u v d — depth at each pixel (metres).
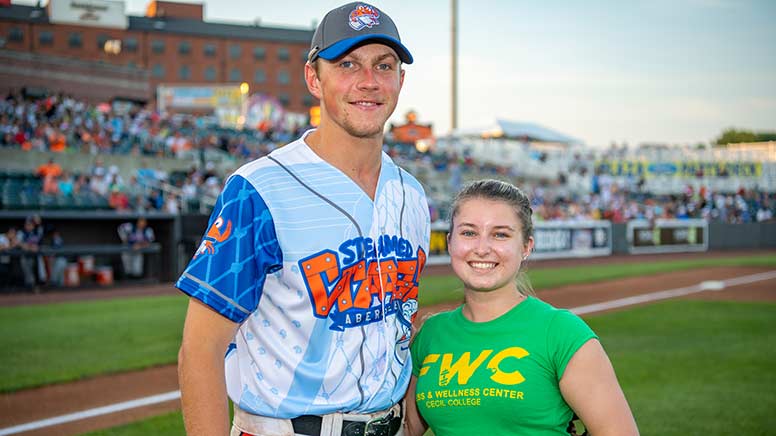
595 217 29.09
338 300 2.14
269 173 2.11
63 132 23.94
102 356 7.77
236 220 2.03
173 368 7.26
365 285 2.19
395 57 2.23
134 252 16.34
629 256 25.52
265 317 2.13
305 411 2.11
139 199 18.36
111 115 29.12
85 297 13.86
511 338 2.34
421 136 42.22
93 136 24.30
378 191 2.31
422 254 2.50
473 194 2.44
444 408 2.40
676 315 11.05
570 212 29.16
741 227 30.56
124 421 5.46
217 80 73.25
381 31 2.15
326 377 2.12
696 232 29.27
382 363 2.24
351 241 2.15
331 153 2.25
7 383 6.51
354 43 2.10
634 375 6.93
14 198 16.98
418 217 2.48
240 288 2.01
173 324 10.05
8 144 21.59
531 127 42.47
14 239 15.07
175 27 71.31
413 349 2.63
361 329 2.18
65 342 8.63
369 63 2.17
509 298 2.43
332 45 2.12
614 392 2.22
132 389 6.44
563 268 19.77
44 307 12.02
